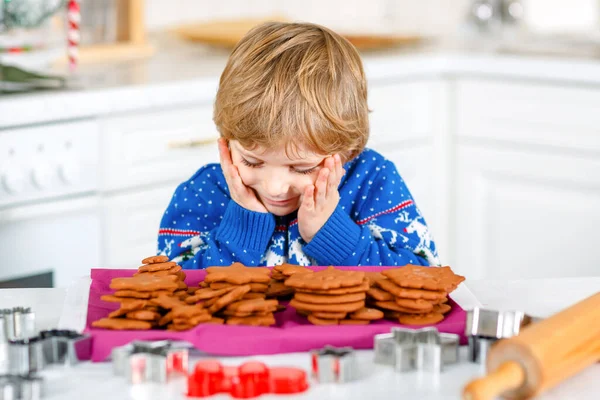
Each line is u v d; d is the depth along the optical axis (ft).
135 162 7.03
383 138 8.64
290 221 4.52
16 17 7.02
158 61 8.39
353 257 4.25
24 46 7.17
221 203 4.81
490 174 9.08
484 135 9.00
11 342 2.92
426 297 3.19
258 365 2.80
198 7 10.57
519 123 8.75
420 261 4.48
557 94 8.43
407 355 2.91
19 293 3.76
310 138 3.84
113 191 6.96
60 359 2.98
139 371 2.82
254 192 4.33
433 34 10.41
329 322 3.19
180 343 3.00
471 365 2.97
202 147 7.41
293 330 3.09
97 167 6.80
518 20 10.74
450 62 9.00
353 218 4.66
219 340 3.01
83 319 3.23
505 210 9.06
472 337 2.99
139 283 3.23
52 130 6.49
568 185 8.57
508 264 9.16
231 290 3.22
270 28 4.20
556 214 8.72
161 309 3.22
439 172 9.34
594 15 11.55
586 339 2.81
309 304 3.18
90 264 6.92
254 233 4.36
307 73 3.90
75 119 6.63
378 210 4.63
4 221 6.35
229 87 4.01
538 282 3.90
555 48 9.27
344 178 4.70
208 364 2.79
